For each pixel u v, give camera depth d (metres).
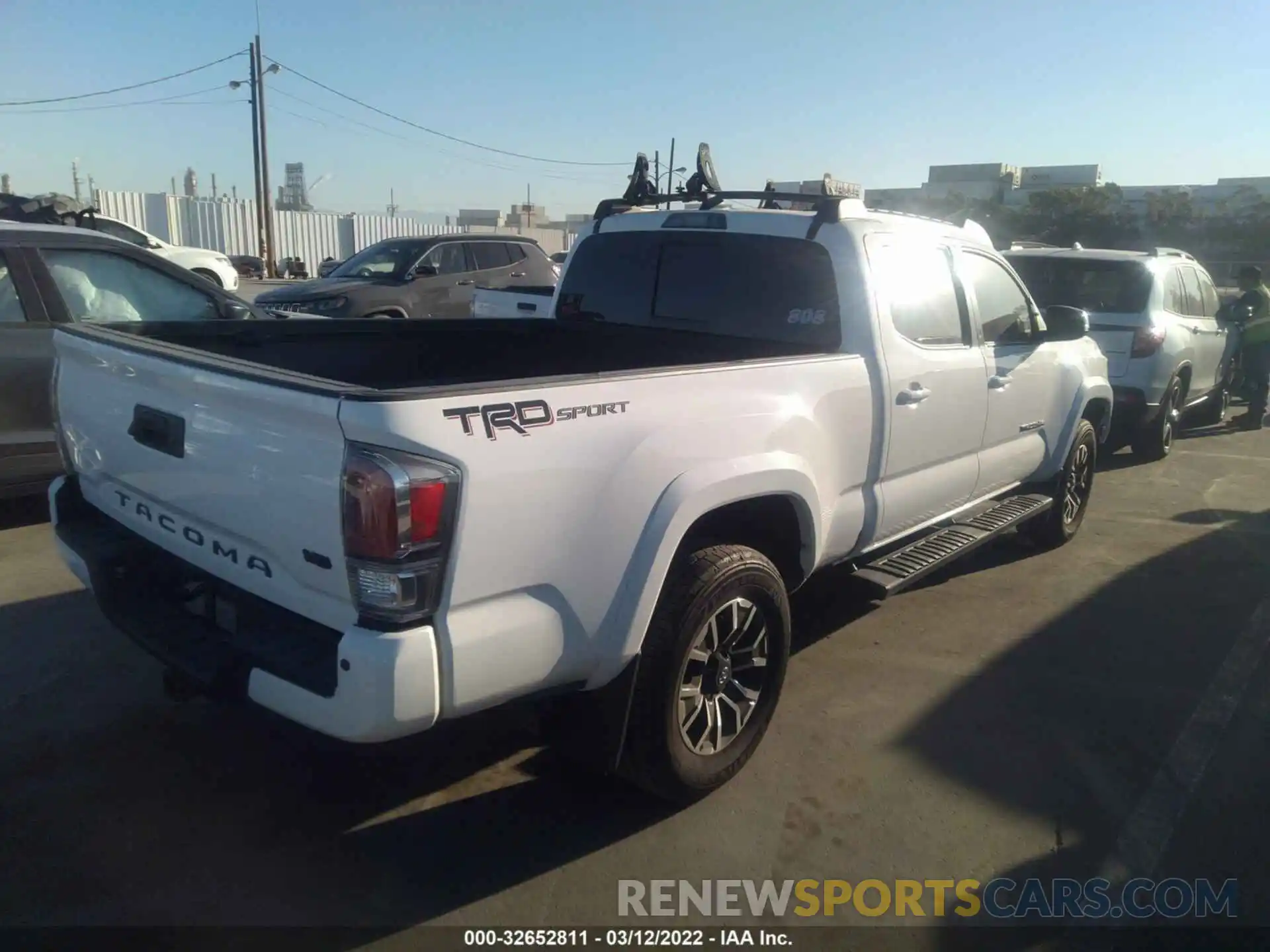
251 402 2.68
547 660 2.82
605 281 4.96
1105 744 4.02
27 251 6.12
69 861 3.10
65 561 3.60
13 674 4.30
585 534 2.83
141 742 3.80
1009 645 4.98
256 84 30.30
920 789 3.67
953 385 4.67
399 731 2.54
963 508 5.23
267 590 2.84
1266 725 4.20
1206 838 3.42
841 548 4.17
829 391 3.83
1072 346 6.18
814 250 4.23
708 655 3.38
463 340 4.82
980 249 5.18
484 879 3.09
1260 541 6.86
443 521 2.49
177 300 6.80
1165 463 9.52
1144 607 5.55
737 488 3.29
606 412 2.90
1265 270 27.75
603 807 3.49
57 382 3.78
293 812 3.40
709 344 4.54
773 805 3.54
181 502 3.08
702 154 5.18
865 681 4.54
